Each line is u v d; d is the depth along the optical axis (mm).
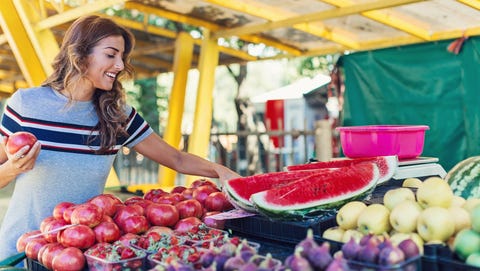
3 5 5922
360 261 1733
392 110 5816
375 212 2121
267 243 2375
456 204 2230
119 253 2154
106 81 2863
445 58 5305
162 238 2252
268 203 2281
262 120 15164
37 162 2836
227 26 6492
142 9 5941
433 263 1831
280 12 5605
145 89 17531
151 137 3252
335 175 2492
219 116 21656
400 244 1810
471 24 5004
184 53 7145
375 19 4992
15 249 2873
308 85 9461
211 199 2818
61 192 2902
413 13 4891
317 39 6465
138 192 5664
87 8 5207
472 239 1823
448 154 5359
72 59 2777
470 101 5105
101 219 2396
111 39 2816
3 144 2625
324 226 2275
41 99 2857
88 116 2934
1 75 11703
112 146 2994
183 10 6027
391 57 5789
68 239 2301
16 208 2906
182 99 7160
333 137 7668
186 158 3307
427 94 5477
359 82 6156
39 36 5906
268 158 8859
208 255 1831
